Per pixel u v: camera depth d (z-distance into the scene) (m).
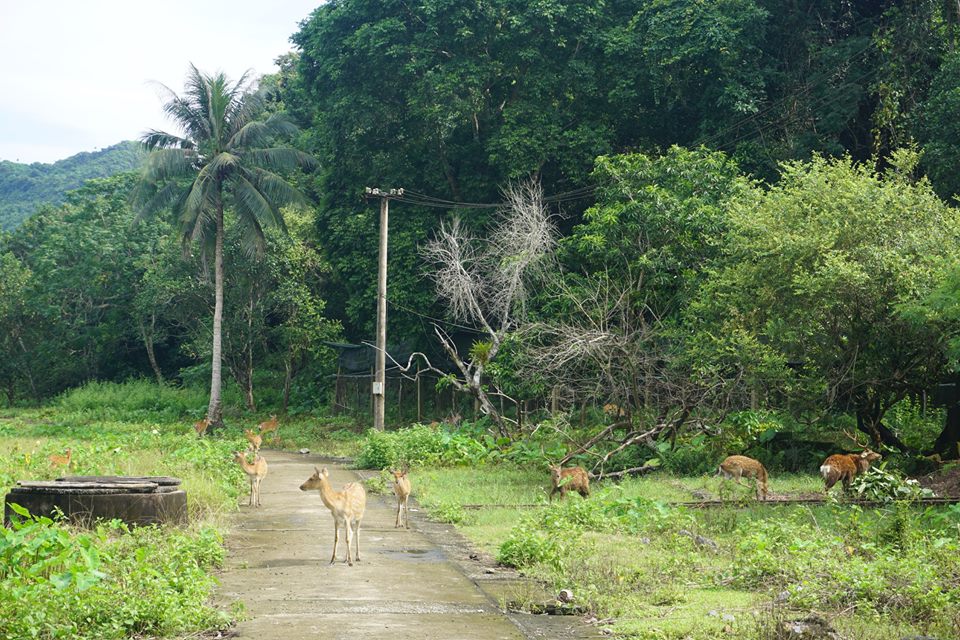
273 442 33.53
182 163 36.84
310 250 44.41
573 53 34.28
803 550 9.88
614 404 24.70
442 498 16.58
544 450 22.11
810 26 33.28
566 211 34.38
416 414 37.94
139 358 60.53
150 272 50.16
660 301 25.03
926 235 18.89
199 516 13.90
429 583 9.59
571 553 10.78
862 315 18.72
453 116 34.50
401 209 35.47
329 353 44.31
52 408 53.09
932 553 9.69
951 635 7.25
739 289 20.39
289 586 9.28
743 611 7.96
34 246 67.75
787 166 21.56
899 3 33.28
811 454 20.50
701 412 21.44
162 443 26.64
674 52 31.50
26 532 7.89
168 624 7.31
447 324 36.03
